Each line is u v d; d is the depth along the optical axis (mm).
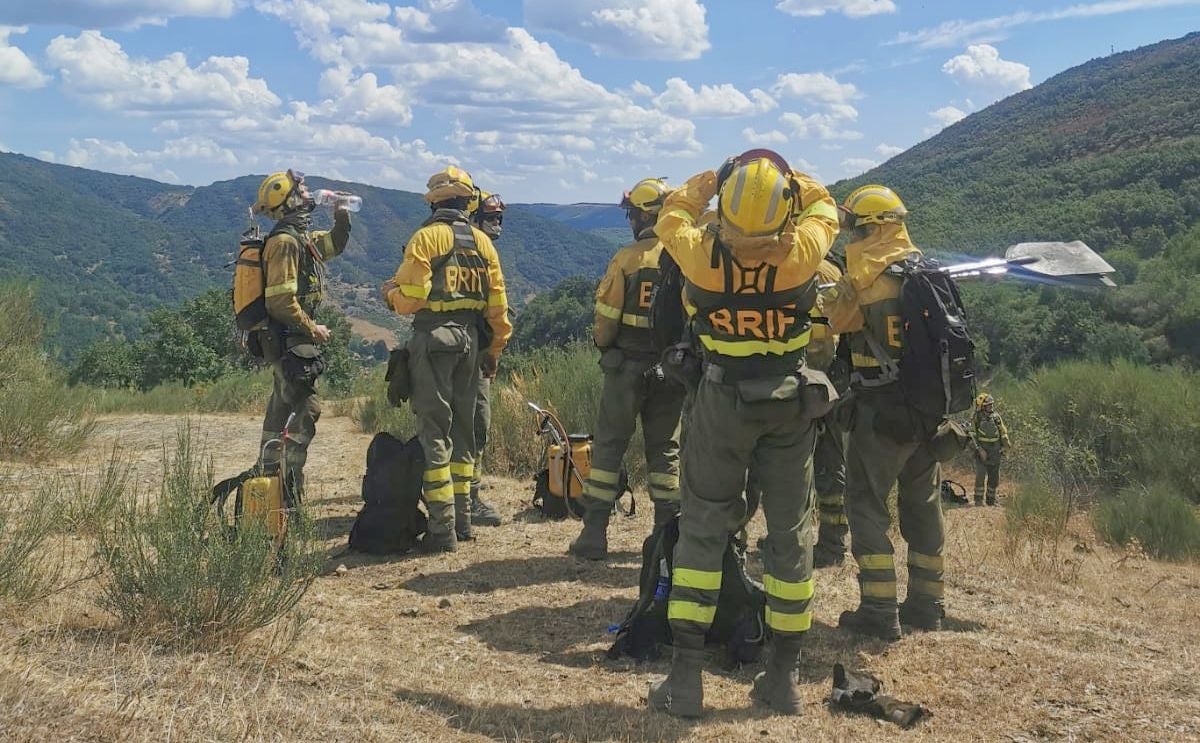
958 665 4637
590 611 5297
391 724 3518
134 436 11375
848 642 4969
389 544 6363
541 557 6414
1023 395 17375
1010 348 33125
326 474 9562
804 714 3998
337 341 42656
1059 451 14852
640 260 6188
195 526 4449
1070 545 9797
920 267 4906
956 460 15461
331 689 3783
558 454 7723
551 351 13070
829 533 6621
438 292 6297
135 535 4441
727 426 3787
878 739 3742
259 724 3221
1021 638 5246
